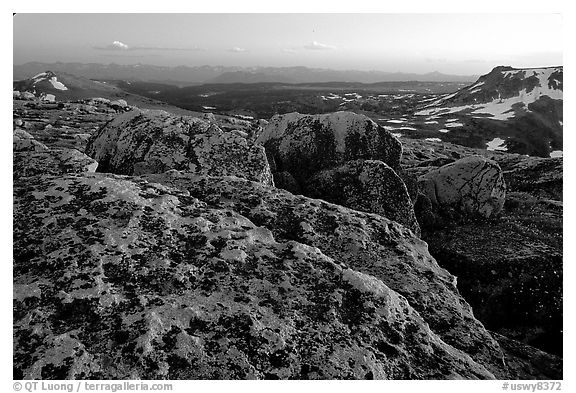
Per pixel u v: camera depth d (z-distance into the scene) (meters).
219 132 23.16
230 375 10.09
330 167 25.61
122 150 23.09
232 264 12.91
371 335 11.62
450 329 13.34
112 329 10.52
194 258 12.95
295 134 26.98
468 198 25.59
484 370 11.82
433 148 71.94
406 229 17.45
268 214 16.36
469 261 20.38
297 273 13.02
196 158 21.77
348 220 16.84
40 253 12.36
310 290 12.54
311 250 14.00
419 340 12.00
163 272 12.22
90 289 11.25
